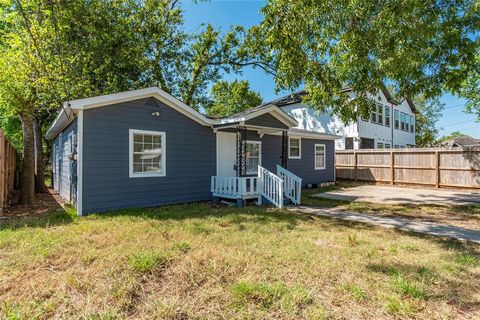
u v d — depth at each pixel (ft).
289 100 66.13
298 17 18.53
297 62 21.16
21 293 8.88
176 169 27.81
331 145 50.21
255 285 9.42
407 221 20.38
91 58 34.45
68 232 15.81
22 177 26.68
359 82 19.70
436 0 16.17
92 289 9.14
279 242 14.56
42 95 26.27
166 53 49.42
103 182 22.74
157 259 11.39
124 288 9.12
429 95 20.13
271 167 38.75
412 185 43.42
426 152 41.86
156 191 26.25
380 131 62.64
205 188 30.32
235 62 52.34
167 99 26.66
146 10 45.14
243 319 7.70
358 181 50.78
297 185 28.58
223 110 101.50
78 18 30.45
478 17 17.03
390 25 15.83
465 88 52.75
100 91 37.81
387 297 8.87
